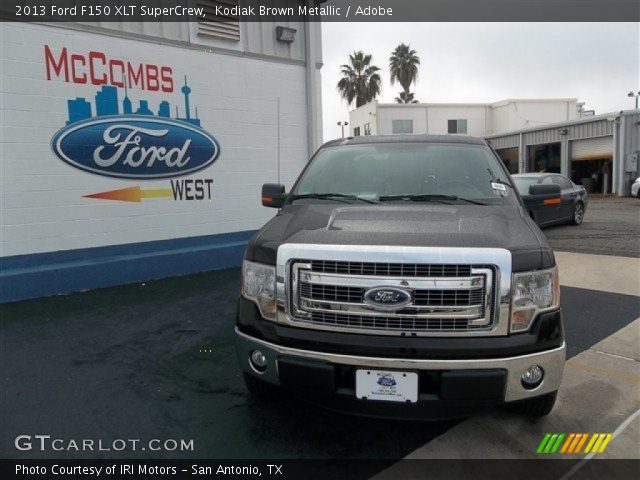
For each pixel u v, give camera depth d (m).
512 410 3.07
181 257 6.75
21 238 5.70
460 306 2.41
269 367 2.66
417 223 2.77
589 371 3.74
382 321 2.46
